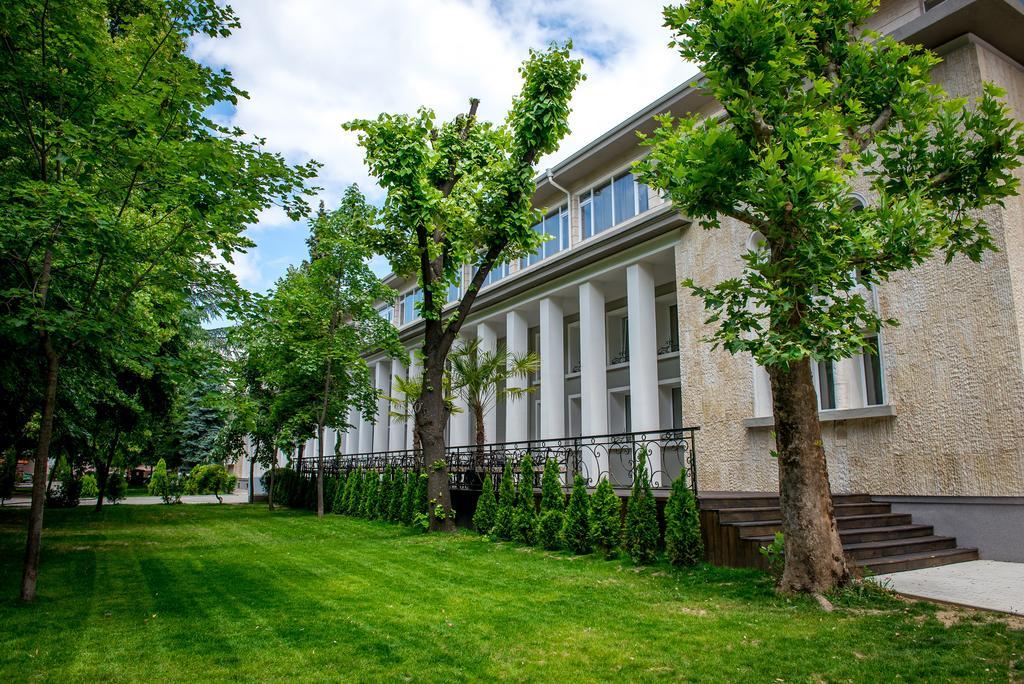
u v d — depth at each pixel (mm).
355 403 21984
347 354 19734
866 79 7258
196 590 7594
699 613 6082
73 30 6812
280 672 4559
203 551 11305
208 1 7445
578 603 6629
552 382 17266
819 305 6387
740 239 12930
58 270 7688
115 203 7484
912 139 6984
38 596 7203
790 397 6879
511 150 13406
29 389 10648
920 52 10297
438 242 13820
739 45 6484
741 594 6773
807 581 6465
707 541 8719
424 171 12594
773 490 11766
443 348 14273
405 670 4578
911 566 8008
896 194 6996
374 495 18047
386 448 27359
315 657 4883
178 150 6863
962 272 9523
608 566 8867
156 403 18344
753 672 4414
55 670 4621
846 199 6133
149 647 5188
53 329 6492
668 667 4566
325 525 16375
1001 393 8930
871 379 11000
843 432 10836
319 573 8766
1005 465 8789
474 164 13578
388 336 20703
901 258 6176
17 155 7547
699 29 6801
